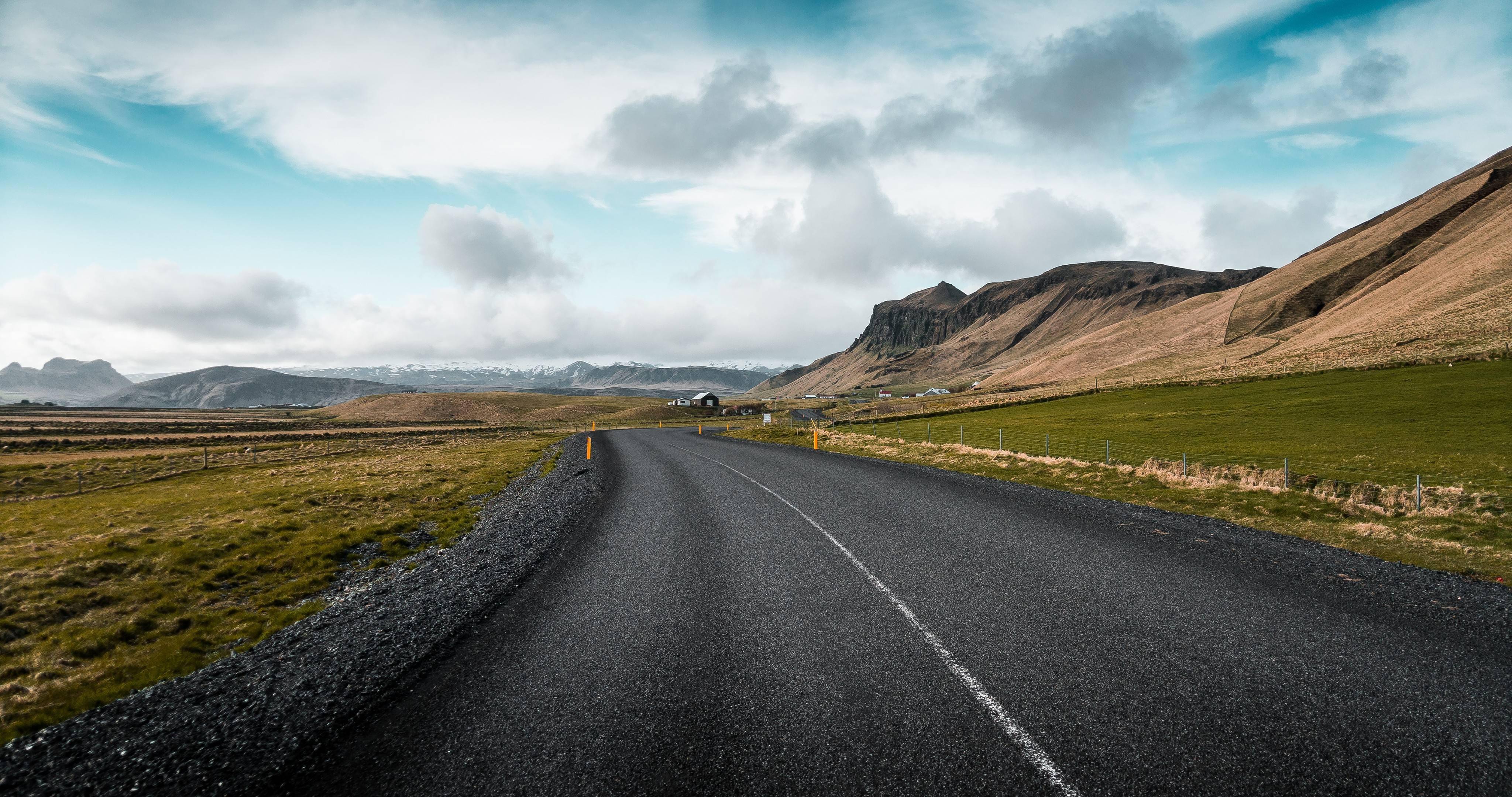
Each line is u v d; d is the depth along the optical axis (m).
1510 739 4.34
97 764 4.90
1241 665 5.65
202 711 5.74
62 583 11.95
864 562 9.89
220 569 12.67
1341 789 3.87
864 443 35.94
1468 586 7.96
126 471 36.44
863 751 4.42
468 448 49.81
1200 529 11.86
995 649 6.17
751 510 15.45
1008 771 4.12
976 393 118.69
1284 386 46.28
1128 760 4.20
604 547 11.98
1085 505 14.81
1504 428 24.14
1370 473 18.66
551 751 4.59
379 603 9.35
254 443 62.91
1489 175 127.88
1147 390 57.50
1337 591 7.82
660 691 5.52
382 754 4.67
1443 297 69.50
